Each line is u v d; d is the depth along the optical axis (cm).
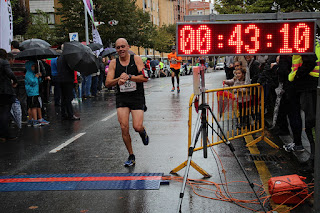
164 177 487
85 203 412
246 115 625
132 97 542
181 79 2955
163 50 5494
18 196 439
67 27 2922
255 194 385
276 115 696
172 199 418
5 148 695
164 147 657
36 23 3269
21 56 891
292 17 403
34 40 1116
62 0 2862
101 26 2866
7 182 488
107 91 1948
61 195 438
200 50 404
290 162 543
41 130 870
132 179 483
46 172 533
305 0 1137
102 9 2822
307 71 493
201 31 402
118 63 541
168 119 948
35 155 635
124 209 393
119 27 2897
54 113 1167
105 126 891
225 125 796
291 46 402
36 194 444
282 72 623
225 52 405
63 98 1009
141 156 602
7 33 1155
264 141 675
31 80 917
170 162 563
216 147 645
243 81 760
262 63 815
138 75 530
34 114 931
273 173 496
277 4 1238
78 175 509
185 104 1245
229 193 430
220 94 607
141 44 3700
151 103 1295
